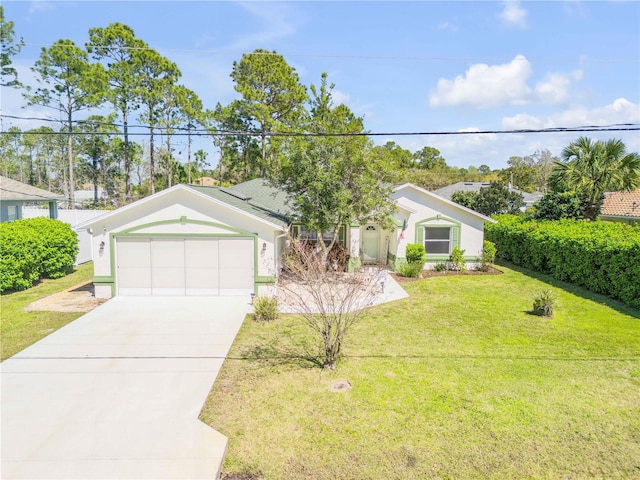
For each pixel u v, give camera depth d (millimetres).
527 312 12531
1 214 20703
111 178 52156
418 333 10703
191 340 10180
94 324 11344
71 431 6270
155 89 35750
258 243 14406
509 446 5918
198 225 14281
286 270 17562
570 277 16469
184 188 13945
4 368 8500
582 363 8711
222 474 5395
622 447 5898
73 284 16484
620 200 28672
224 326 11289
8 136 47844
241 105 35625
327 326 9266
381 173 16062
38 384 7809
